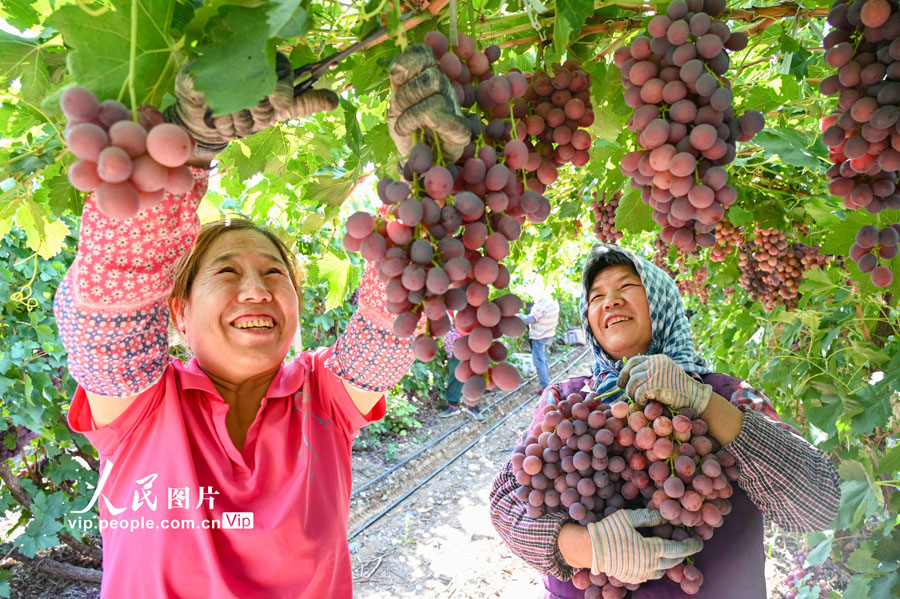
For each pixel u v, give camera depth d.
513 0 1.31
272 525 1.54
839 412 2.22
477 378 0.94
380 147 1.49
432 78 0.89
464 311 0.95
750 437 1.75
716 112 1.11
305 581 1.56
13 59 1.22
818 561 2.87
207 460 1.60
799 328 2.82
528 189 1.18
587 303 2.36
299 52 1.19
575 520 1.90
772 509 1.78
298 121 1.95
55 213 1.43
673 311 2.17
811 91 2.03
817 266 2.64
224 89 0.78
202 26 0.86
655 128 1.12
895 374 2.13
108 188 0.70
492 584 4.78
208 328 1.67
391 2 0.93
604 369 2.24
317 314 7.62
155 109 0.80
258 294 1.66
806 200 2.63
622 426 1.85
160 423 1.61
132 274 1.24
